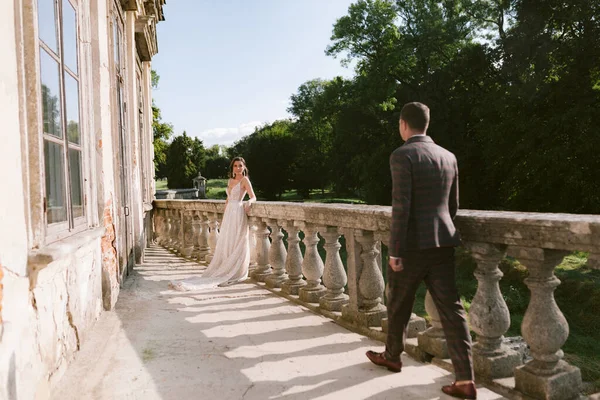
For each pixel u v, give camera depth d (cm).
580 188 2309
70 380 312
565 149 2212
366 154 3588
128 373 328
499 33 3030
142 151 1143
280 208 574
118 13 743
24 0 263
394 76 3547
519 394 272
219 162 9125
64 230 334
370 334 405
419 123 287
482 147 2897
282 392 295
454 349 272
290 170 6297
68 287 336
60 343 314
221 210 774
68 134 365
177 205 1017
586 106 2164
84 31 429
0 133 218
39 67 277
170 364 345
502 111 2472
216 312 500
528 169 2412
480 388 292
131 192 841
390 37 3453
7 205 221
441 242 269
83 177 417
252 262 738
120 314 488
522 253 267
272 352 370
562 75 2269
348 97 3838
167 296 581
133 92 893
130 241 789
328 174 4522
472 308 303
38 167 267
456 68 3016
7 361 209
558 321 262
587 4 2192
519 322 1211
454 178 287
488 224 284
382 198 3388
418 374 319
